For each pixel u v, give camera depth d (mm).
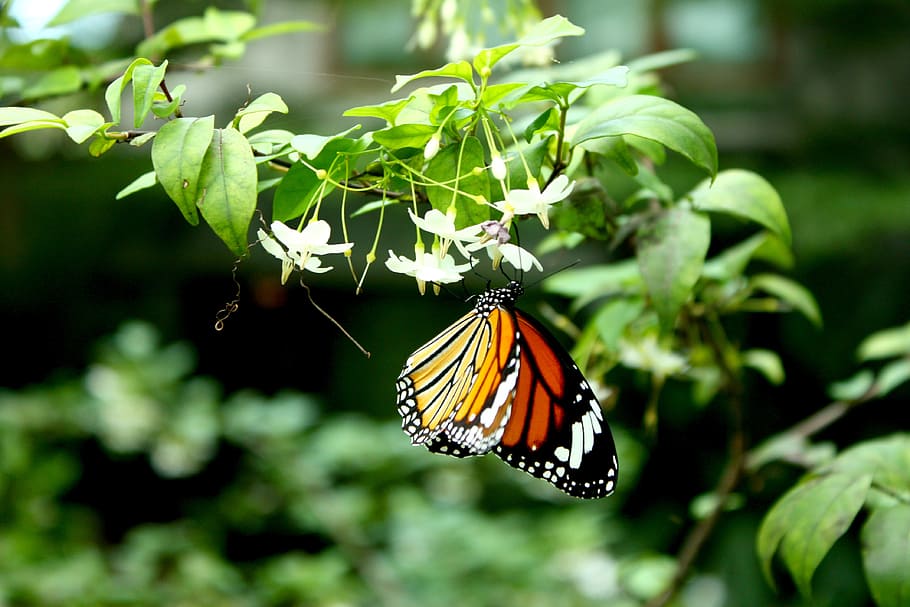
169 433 1500
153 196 1791
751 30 1629
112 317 1895
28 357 1890
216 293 1927
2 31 858
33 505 1468
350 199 1640
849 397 888
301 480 1435
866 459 812
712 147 754
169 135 739
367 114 750
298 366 1990
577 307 852
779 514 798
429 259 750
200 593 1279
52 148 1740
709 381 891
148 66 749
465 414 784
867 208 1515
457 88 747
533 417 792
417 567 1315
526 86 747
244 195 736
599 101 831
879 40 1559
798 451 866
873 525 788
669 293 781
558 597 1288
